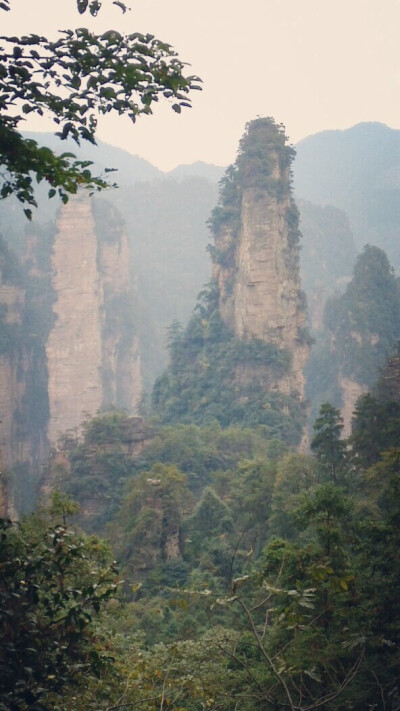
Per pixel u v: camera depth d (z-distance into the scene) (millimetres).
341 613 30000
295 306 169750
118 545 83688
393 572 31453
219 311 174500
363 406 80438
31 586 20734
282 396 159375
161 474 96375
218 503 87750
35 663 20266
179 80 20125
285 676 31156
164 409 167375
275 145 167250
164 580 76562
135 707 26891
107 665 22922
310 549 34406
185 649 34219
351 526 36031
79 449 121438
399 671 29344
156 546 81062
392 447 66625
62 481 118500
